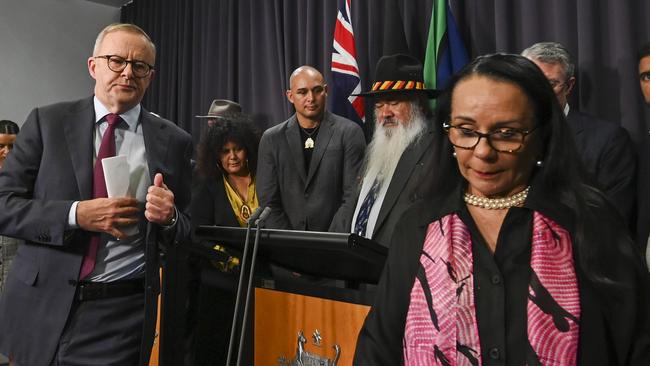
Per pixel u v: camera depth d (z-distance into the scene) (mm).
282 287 1517
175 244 1589
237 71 4809
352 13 3707
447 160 1025
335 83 3434
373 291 1306
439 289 938
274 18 4379
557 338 852
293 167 2982
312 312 1437
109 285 1682
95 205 1553
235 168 3244
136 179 1617
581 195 931
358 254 1214
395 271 1031
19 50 5730
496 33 2918
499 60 926
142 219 1743
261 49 4516
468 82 921
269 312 1550
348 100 3412
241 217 3197
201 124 5059
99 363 1644
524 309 888
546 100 917
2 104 5625
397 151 2293
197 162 3342
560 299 869
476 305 913
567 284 879
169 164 1836
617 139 2209
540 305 868
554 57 2207
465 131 916
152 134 1821
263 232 1352
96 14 6227
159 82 5793
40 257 1659
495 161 907
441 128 1026
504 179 930
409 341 950
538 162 958
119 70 1706
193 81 5270
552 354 847
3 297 1698
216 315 2789
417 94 2416
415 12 3359
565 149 938
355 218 2299
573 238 908
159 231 1660
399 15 3184
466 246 950
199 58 5254
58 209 1584
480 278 925
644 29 2453
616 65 2500
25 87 5750
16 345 1653
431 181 1040
